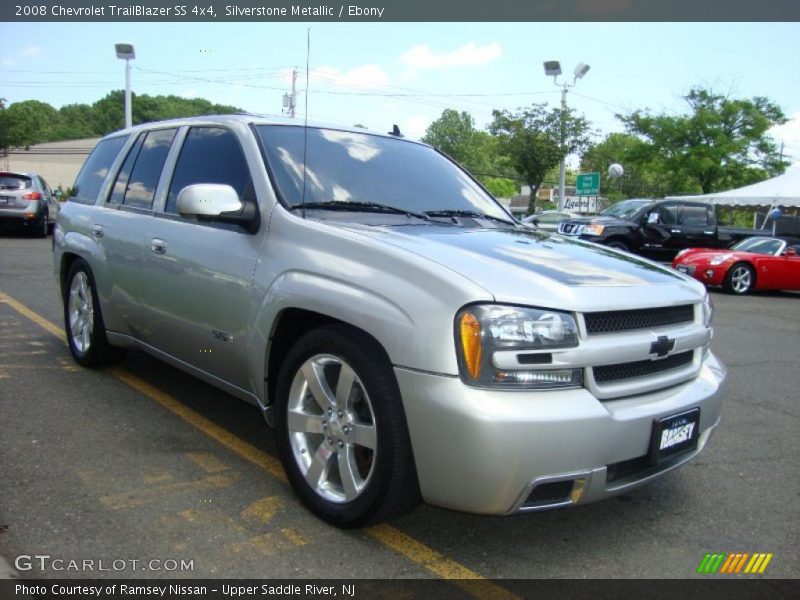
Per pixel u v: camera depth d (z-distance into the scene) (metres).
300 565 2.74
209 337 3.71
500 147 28.31
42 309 7.60
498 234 3.60
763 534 3.24
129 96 24.39
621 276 3.07
